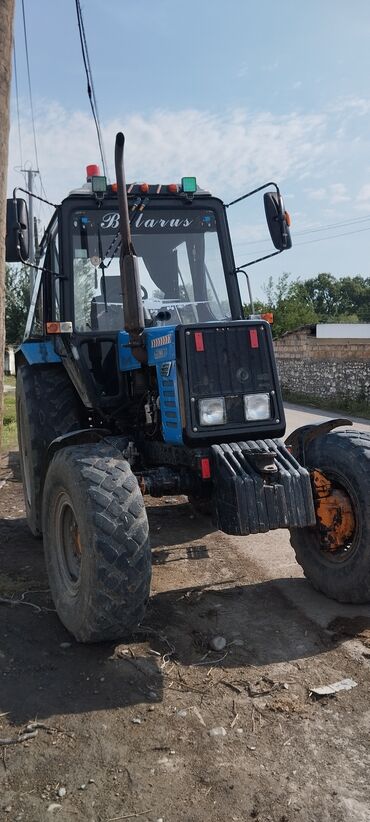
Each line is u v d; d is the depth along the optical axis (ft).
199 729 9.37
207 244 16.21
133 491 11.27
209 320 15.80
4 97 19.24
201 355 12.22
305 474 11.98
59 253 15.28
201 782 8.30
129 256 12.09
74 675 10.77
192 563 16.06
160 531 18.66
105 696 10.18
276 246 14.92
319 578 13.74
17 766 8.60
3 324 20.33
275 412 12.67
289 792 8.11
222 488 11.78
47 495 12.75
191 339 12.20
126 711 9.80
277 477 11.87
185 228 16.11
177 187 16.03
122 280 12.25
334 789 8.16
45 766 8.60
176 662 11.22
